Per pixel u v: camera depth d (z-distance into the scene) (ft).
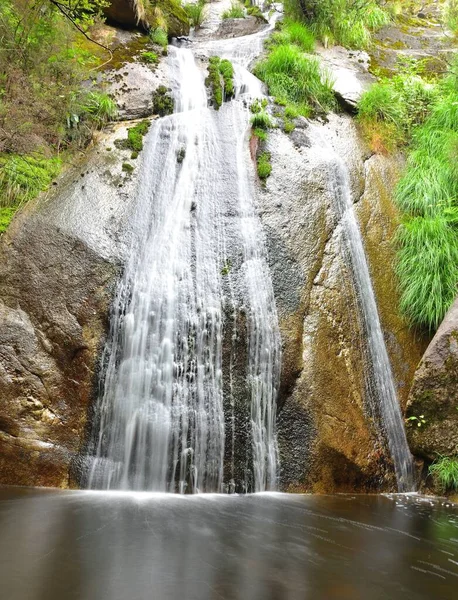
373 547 13.50
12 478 18.30
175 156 26.43
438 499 19.89
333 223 25.46
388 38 42.52
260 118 28.22
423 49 41.37
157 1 37.55
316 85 32.53
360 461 20.30
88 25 30.50
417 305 24.53
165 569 11.19
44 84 25.64
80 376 19.69
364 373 22.24
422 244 25.63
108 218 23.18
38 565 11.08
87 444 18.98
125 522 14.26
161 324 20.81
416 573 11.84
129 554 11.93
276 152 27.30
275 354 21.08
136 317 20.81
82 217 22.86
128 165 25.44
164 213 24.29
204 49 37.27
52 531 13.24
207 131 27.76
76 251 21.75
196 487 18.71
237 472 19.20
